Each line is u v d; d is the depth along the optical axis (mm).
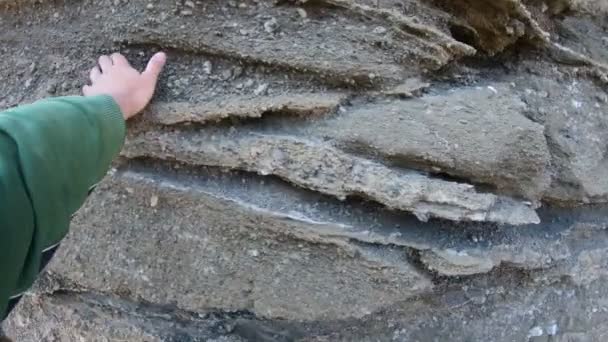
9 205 1019
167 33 1516
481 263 1559
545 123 1682
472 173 1521
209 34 1506
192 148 1504
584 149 1710
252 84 1511
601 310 1876
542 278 1786
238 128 1511
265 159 1476
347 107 1518
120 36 1539
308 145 1468
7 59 1631
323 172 1463
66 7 1589
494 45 1670
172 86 1520
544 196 1706
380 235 1500
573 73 1758
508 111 1565
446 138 1498
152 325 1649
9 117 1104
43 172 1083
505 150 1521
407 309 1669
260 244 1524
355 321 1633
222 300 1563
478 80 1656
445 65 1593
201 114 1490
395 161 1491
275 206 1500
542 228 1750
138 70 1539
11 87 1620
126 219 1581
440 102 1537
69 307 1722
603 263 1856
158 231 1568
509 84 1681
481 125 1526
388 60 1515
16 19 1625
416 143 1481
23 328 1810
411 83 1530
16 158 1059
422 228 1542
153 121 1512
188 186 1534
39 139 1103
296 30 1506
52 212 1104
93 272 1623
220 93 1510
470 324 1730
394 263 1509
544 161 1560
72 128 1178
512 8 1605
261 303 1550
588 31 1900
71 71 1572
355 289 1515
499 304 1763
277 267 1525
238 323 1619
